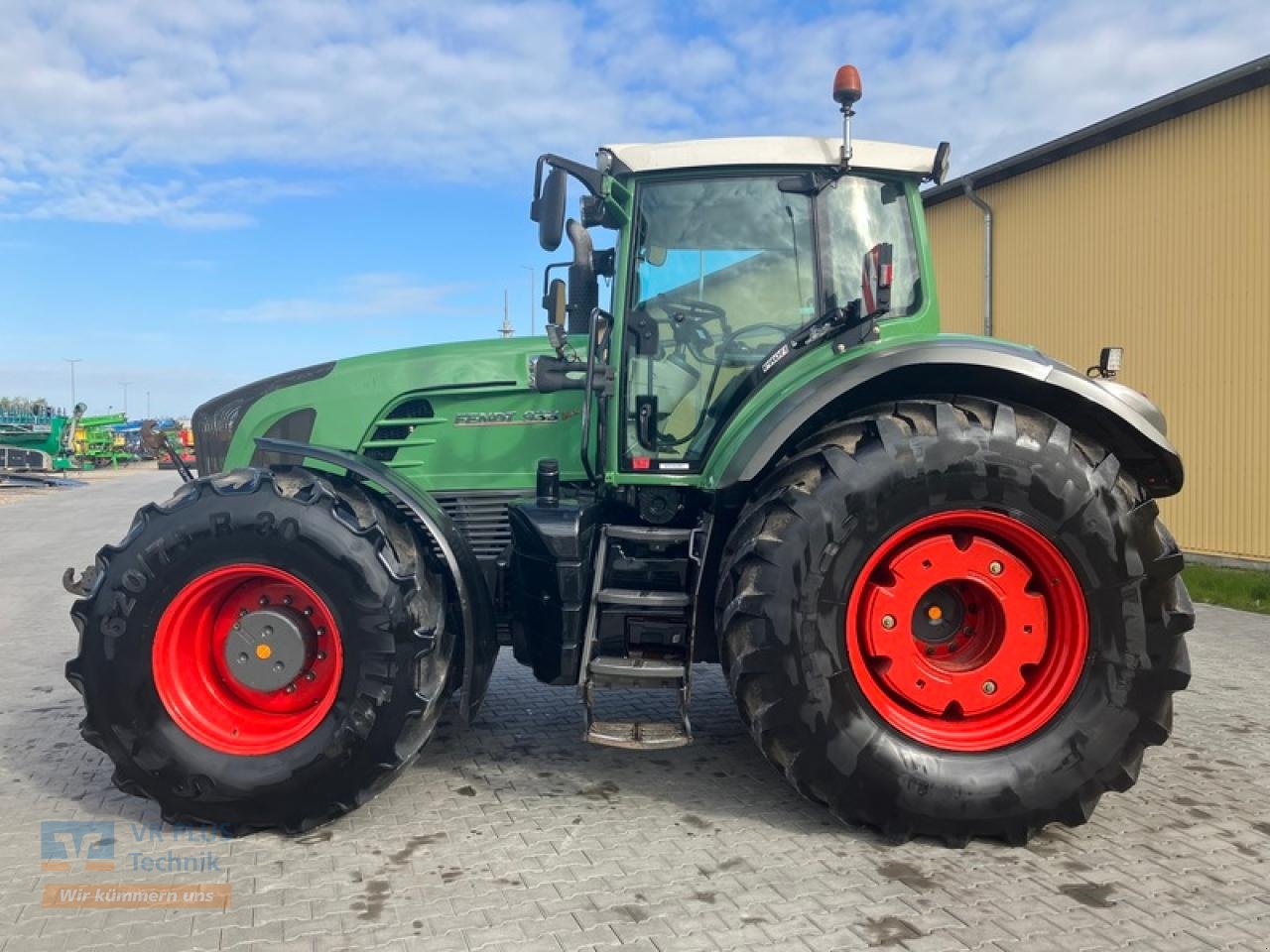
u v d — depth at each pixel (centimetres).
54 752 393
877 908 255
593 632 329
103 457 3341
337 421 399
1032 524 296
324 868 282
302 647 314
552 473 347
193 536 304
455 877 275
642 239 364
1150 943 236
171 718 306
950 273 1269
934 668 306
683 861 285
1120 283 1023
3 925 249
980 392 325
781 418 309
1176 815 318
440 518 334
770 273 364
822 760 294
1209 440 940
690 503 370
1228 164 910
